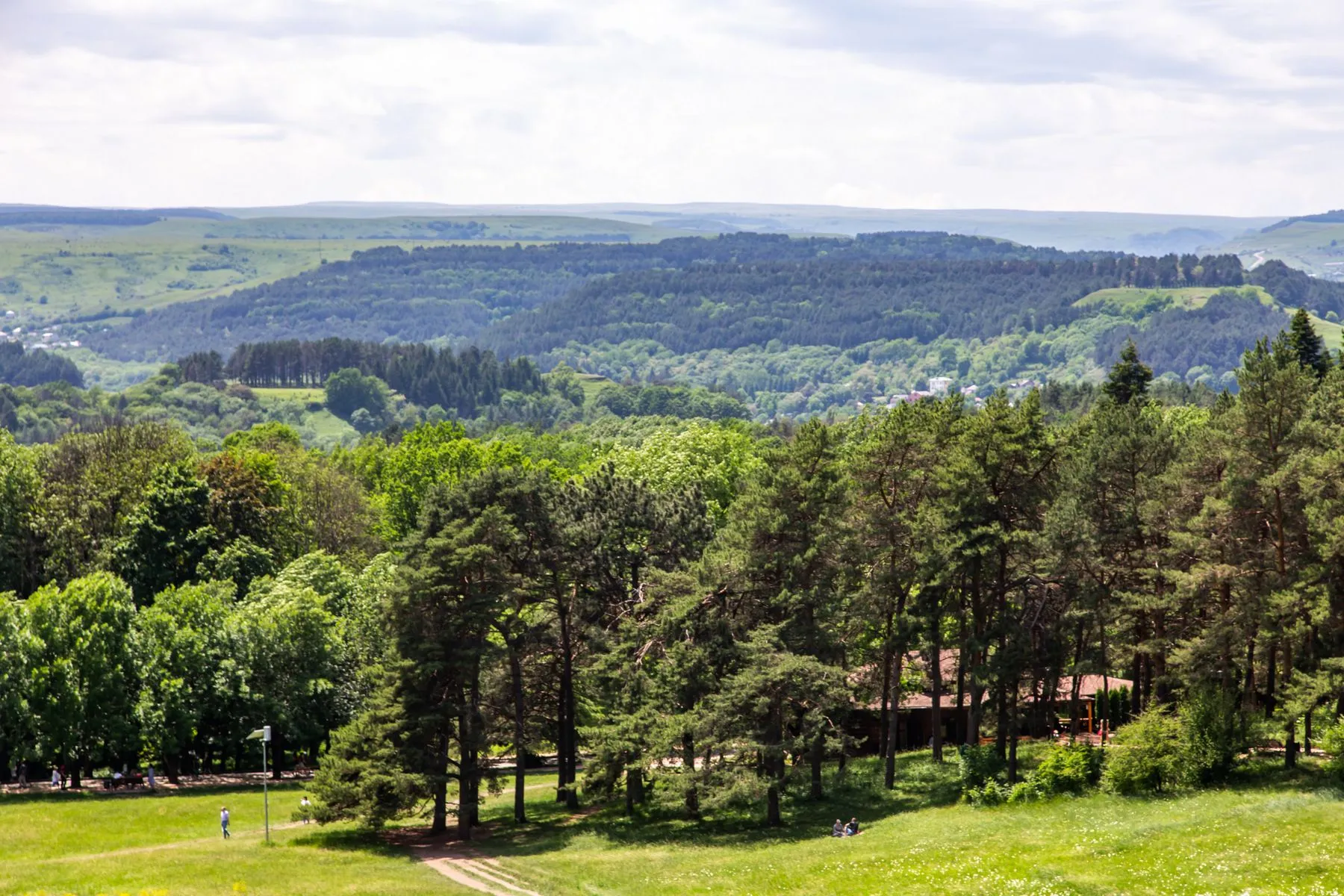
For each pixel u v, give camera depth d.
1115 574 68.00
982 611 68.12
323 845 64.31
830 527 66.12
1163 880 44.19
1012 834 54.50
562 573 71.88
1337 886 40.84
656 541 73.31
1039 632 66.31
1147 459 69.19
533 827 68.88
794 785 71.56
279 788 81.62
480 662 66.88
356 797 64.12
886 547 68.44
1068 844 51.03
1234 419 62.47
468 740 66.75
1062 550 63.28
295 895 51.62
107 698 78.94
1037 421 67.62
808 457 66.94
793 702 65.56
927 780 70.06
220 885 53.34
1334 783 55.66
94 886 52.78
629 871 56.72
